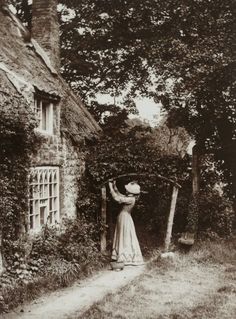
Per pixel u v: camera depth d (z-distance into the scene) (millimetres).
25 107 10398
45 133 12281
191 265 12211
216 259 12711
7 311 8617
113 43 19969
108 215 15039
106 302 9062
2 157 9945
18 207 10352
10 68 11688
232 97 15773
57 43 16875
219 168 17531
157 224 16438
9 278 9664
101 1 19500
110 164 14320
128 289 9992
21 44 14570
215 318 8078
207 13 15555
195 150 16750
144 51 18219
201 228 16031
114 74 20875
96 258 12422
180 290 9992
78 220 13398
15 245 10133
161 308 8727
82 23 20297
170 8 16797
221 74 15367
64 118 13984
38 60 15055
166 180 14680
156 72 16438
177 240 15328
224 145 17078
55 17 16750
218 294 9617
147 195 16156
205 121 16984
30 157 11023
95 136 15719
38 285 9875
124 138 15906
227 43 15070
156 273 11461
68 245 11703
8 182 9984
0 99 9898
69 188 13516
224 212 15969
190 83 14977
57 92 12789
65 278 10523
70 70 21250
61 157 13008
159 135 21453
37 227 11758
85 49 20516
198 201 15781
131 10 18484
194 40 15805
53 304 9156
